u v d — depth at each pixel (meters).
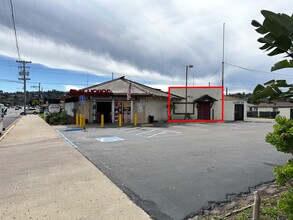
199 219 3.38
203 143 9.88
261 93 2.71
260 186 4.68
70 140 10.84
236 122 25.02
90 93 19.02
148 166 6.17
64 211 3.61
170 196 4.20
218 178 5.17
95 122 20.41
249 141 10.46
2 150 8.72
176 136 12.20
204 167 6.05
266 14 2.42
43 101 60.50
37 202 3.95
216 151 8.12
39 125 19.16
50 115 22.12
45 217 3.43
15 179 5.17
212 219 3.36
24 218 3.40
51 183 4.89
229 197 4.14
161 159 6.95
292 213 2.21
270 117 38.25
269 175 5.38
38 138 11.72
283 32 2.43
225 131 14.95
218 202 3.94
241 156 7.33
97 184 4.81
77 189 4.53
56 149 8.70
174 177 5.25
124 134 13.03
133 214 3.52
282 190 4.38
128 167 6.09
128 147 8.95
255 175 5.38
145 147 8.94
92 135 12.59
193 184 4.80
